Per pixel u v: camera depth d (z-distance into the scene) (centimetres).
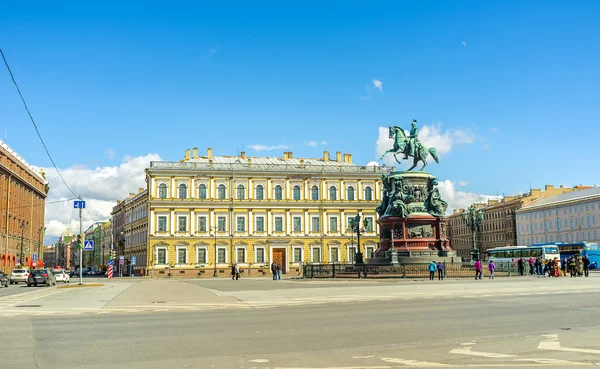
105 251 17525
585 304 2592
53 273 6800
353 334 1680
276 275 7138
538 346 1441
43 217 13238
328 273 5778
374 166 10906
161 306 2777
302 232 10338
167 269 9756
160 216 9850
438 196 5894
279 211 10294
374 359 1288
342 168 10756
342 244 10419
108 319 2183
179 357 1329
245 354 1362
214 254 9956
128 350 1427
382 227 5981
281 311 2456
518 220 14388
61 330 1830
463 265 5469
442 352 1369
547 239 13275
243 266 10062
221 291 4044
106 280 7962
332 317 2148
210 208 10025
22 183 10675
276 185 10338
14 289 5100
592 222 11888
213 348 1451
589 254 8531
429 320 2003
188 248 9881
